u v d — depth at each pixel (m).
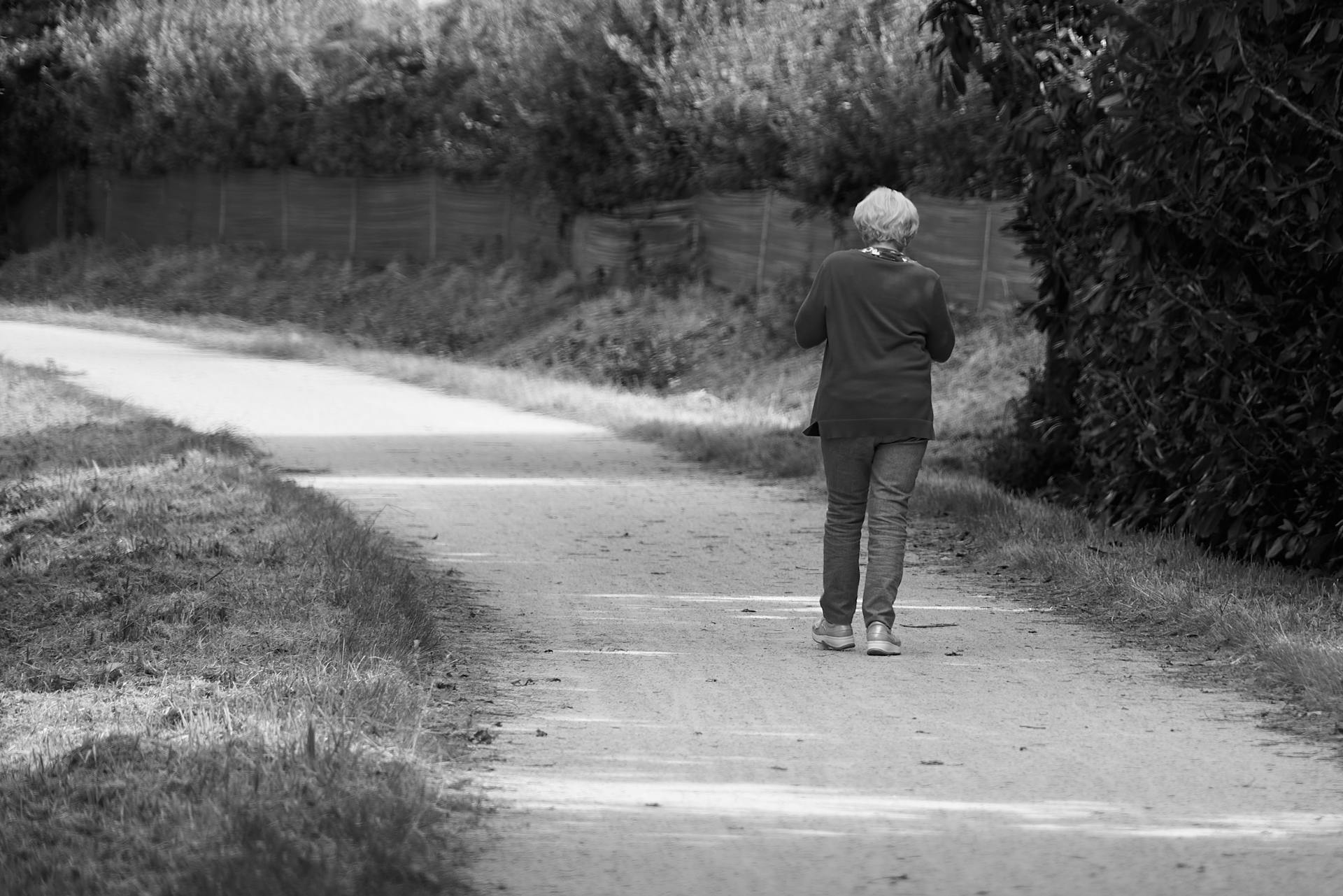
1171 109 19.27
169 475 26.45
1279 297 20.34
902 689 14.74
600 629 17.69
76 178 103.31
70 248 101.44
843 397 16.34
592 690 14.64
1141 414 24.42
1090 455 27.83
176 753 11.55
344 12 91.06
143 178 99.88
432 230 84.75
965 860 9.96
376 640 15.74
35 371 44.91
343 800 10.38
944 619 18.33
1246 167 19.00
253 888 8.81
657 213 70.00
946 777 11.81
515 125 73.69
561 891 9.40
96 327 74.25
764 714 13.74
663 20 67.56
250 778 10.77
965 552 22.95
